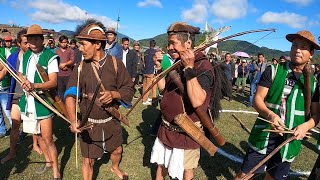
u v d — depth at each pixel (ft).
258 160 10.49
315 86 9.61
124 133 20.29
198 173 15.11
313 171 11.23
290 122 9.75
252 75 40.52
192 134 9.38
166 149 10.32
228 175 15.29
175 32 8.87
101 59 10.87
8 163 14.90
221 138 9.94
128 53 26.84
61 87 21.99
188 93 8.68
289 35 9.40
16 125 14.83
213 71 9.57
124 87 11.41
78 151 16.65
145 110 27.07
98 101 10.82
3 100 17.99
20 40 13.08
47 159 14.37
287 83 9.77
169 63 11.43
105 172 14.53
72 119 10.59
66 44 22.43
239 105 36.27
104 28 11.24
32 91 11.81
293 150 10.06
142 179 14.29
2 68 14.32
